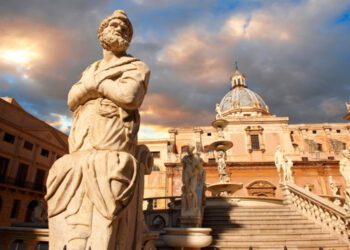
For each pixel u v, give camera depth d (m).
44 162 32.06
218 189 15.58
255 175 35.66
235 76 56.91
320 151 38.25
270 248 7.71
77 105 2.11
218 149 18.09
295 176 35.41
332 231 8.66
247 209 11.09
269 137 39.16
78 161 1.76
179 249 6.21
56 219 1.68
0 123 27.36
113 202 1.64
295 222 9.63
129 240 1.84
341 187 33.94
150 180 37.75
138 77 2.00
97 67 2.19
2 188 26.45
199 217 7.27
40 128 31.58
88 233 1.59
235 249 7.76
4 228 2.93
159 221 9.25
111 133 1.87
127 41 2.23
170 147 39.94
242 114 48.62
